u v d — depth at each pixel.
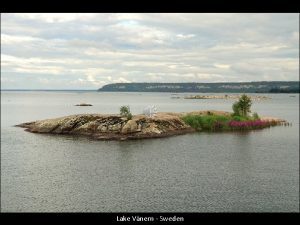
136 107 172.50
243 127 78.69
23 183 35.84
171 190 33.38
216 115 83.88
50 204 29.69
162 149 54.25
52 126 73.12
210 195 31.92
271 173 39.38
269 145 58.31
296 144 59.00
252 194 31.98
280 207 28.80
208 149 54.44
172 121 72.31
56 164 44.59
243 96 90.12
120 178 37.69
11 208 28.67
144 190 33.44
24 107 176.62
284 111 149.12
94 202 30.25
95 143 59.78
